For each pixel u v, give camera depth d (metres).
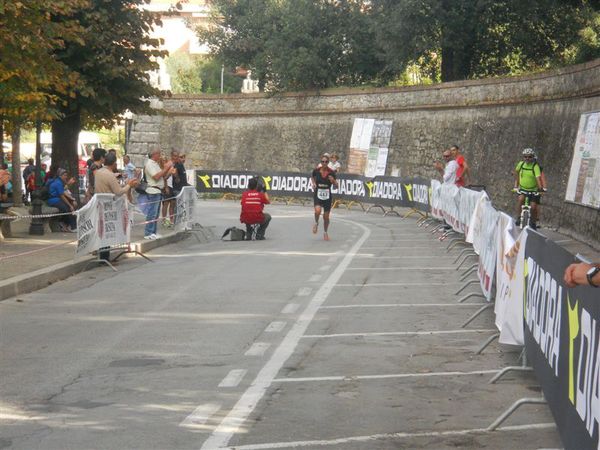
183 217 24.89
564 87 29.17
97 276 16.33
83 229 16.72
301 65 50.97
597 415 4.81
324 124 50.62
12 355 9.57
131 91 25.38
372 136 46.50
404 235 25.55
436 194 27.78
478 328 11.05
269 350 9.72
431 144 41.69
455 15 40.34
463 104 38.81
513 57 44.09
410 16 41.09
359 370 8.78
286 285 14.94
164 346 9.96
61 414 7.21
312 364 9.05
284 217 34.19
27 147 56.84
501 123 35.38
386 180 36.88
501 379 8.38
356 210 40.09
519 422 6.99
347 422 6.96
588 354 5.09
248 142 54.75
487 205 12.51
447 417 7.13
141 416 7.12
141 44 25.38
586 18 39.03
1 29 17.52
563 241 23.94
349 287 14.72
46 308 12.73
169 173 22.91
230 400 7.61
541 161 30.59
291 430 6.73
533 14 38.91
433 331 10.85
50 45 19.20
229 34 61.62
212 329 10.98
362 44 51.88
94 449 6.27
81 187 47.31
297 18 51.22
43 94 20.27
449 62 44.16
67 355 9.53
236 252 20.72
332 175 24.23
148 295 13.88
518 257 8.34
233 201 47.88
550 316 6.47
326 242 23.36
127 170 38.56
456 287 14.73
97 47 23.95
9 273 15.01
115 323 11.46
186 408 7.36
